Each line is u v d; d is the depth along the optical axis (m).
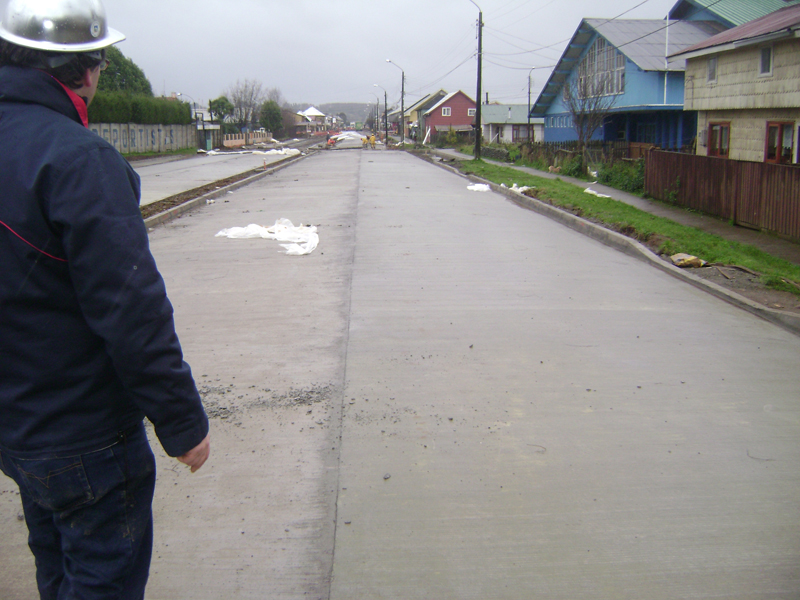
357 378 5.11
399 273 8.66
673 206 16.50
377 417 4.42
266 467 3.76
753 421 4.38
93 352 1.74
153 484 2.01
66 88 1.80
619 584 2.79
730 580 2.81
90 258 1.62
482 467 3.77
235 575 2.84
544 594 2.72
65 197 1.60
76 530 1.83
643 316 6.86
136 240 1.69
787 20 16.73
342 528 3.18
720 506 3.37
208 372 5.23
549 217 14.35
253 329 6.33
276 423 4.33
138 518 1.95
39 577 2.07
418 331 6.27
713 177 14.41
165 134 53.38
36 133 1.67
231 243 10.80
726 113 20.23
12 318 1.66
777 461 3.84
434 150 61.50
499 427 4.28
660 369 5.34
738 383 5.05
